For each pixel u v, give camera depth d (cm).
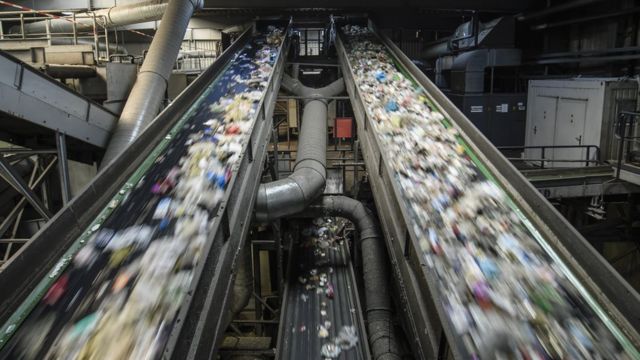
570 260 428
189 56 1973
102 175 497
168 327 328
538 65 1441
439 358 352
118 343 315
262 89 924
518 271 423
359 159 1399
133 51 2339
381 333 735
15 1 1780
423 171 638
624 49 1036
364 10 1650
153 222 467
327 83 1784
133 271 391
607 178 916
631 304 350
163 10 1520
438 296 362
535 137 1269
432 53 1911
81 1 1762
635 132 934
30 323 338
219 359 828
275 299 1166
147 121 963
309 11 1683
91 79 1215
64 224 420
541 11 1346
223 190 527
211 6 1573
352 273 905
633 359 327
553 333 351
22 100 740
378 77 1085
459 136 746
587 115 1034
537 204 500
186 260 403
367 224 900
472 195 570
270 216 782
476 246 464
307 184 822
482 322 362
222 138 680
